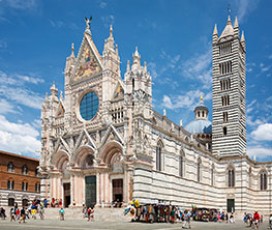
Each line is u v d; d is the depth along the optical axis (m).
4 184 100.25
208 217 78.06
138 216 56.53
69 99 84.75
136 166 66.38
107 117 75.19
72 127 82.69
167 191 75.50
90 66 82.38
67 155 80.25
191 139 90.81
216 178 106.69
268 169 112.81
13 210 64.56
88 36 84.50
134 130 68.06
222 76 113.56
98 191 72.88
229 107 110.44
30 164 111.06
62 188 82.75
